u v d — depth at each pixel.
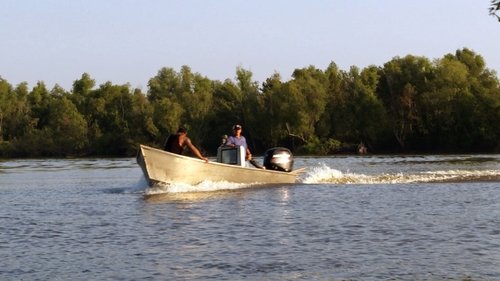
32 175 34.00
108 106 91.12
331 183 22.58
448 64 77.81
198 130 83.38
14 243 11.45
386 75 83.88
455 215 13.97
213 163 20.67
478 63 83.06
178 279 8.87
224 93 88.75
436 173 25.33
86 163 53.41
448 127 76.06
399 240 11.22
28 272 9.31
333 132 80.75
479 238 11.24
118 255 10.34
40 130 86.94
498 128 73.94
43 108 97.12
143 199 18.28
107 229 12.84
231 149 22.17
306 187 21.14
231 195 18.89
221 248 10.75
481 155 60.59
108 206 16.72
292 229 12.49
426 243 10.91
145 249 10.77
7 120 91.44
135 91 92.31
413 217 13.79
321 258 9.94
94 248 10.91
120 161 57.97
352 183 22.44
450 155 61.97
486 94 74.44
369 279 8.73
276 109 78.25
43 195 20.59
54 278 8.98
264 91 85.25
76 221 14.01
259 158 61.53
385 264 9.51
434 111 77.19
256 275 9.02
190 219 13.98
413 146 79.31
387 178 23.59
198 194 19.36
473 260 9.63
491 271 9.01
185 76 93.25
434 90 77.12
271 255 10.18
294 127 77.38
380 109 78.44
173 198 18.34
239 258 10.01
